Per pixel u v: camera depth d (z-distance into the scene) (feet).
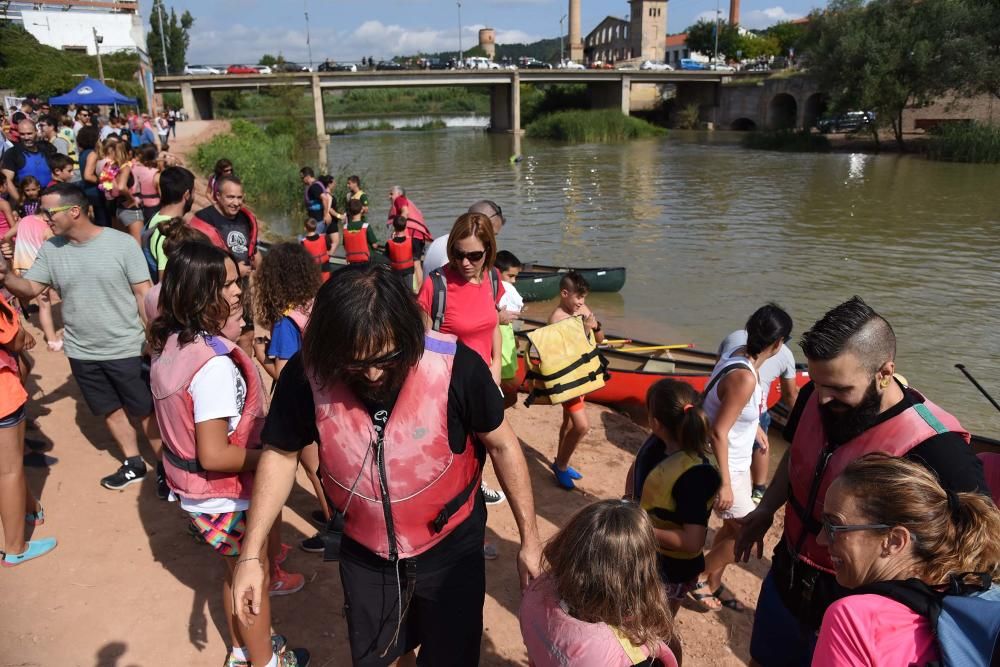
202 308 8.93
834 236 58.65
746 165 111.24
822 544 6.86
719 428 11.41
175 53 274.98
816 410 8.36
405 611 7.78
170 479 9.48
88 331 13.50
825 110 164.66
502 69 187.93
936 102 138.62
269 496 7.53
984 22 115.44
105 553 12.82
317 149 144.36
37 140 30.83
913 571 5.96
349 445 7.13
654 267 49.34
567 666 7.05
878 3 126.62
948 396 27.61
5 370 11.77
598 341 24.07
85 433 17.22
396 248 34.91
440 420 7.18
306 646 10.92
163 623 11.21
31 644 10.66
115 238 13.58
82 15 163.02
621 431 20.13
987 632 5.30
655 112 220.64
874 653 5.54
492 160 123.85
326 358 6.55
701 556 10.54
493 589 12.69
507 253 19.69
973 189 82.53
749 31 311.47
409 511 7.35
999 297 40.78
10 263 19.47
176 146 94.02
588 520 7.08
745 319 38.17
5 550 12.40
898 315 37.76
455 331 13.16
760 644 9.03
